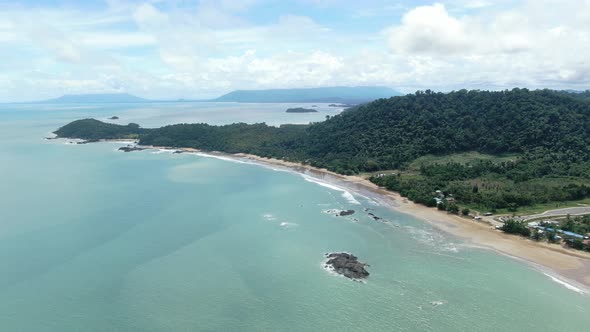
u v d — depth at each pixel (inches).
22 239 4220.0
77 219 4872.0
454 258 3917.3
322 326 2842.0
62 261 3727.9
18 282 3344.0
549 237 4323.3
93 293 3203.7
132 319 2891.2
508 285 3398.1
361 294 3238.2
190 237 4360.2
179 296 3186.5
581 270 3676.2
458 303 3122.5
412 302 3132.4
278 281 3435.0
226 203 5669.3
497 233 4589.1
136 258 3823.8
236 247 4119.1
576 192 5669.3
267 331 2785.4
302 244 4222.4
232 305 3075.8
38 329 2768.2
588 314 2984.7
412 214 5305.1
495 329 2810.0
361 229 4704.7
